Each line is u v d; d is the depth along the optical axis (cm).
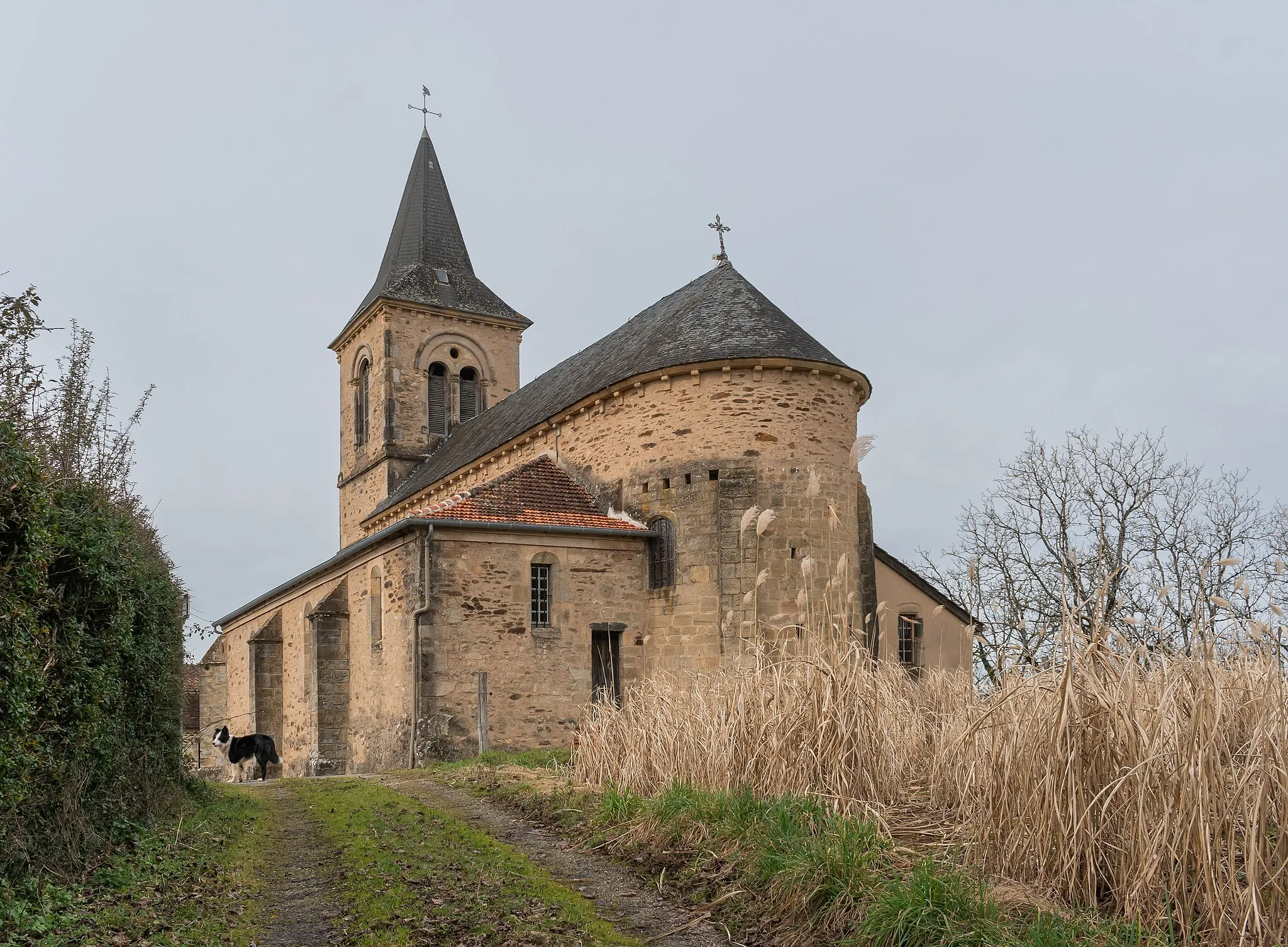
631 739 1171
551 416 2478
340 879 879
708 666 2070
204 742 3575
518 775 1408
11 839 721
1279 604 734
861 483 2355
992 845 738
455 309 3931
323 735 2483
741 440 2130
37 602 741
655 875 848
